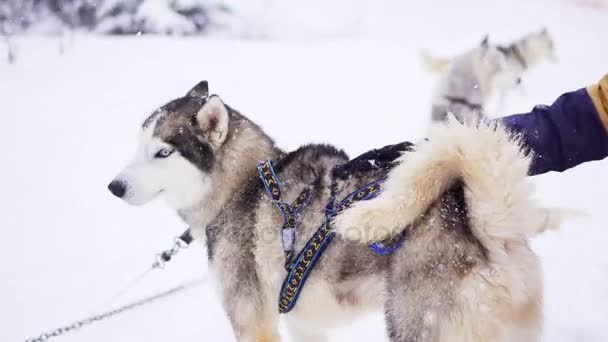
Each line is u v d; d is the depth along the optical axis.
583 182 4.27
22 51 8.73
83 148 5.32
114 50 8.97
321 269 2.07
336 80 7.43
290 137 5.32
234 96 6.73
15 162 5.00
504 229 1.74
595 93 2.10
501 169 1.73
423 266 1.80
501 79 5.81
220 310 3.00
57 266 3.43
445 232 1.79
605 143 2.10
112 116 6.15
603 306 2.72
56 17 9.96
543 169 2.12
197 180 2.36
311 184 2.16
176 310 3.01
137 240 3.77
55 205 4.23
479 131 1.78
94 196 4.39
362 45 9.64
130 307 2.79
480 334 1.74
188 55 8.74
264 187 2.28
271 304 2.26
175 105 2.47
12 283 3.24
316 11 12.86
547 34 6.35
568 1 14.63
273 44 9.68
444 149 1.78
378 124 5.68
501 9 13.95
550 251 3.30
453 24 12.66
